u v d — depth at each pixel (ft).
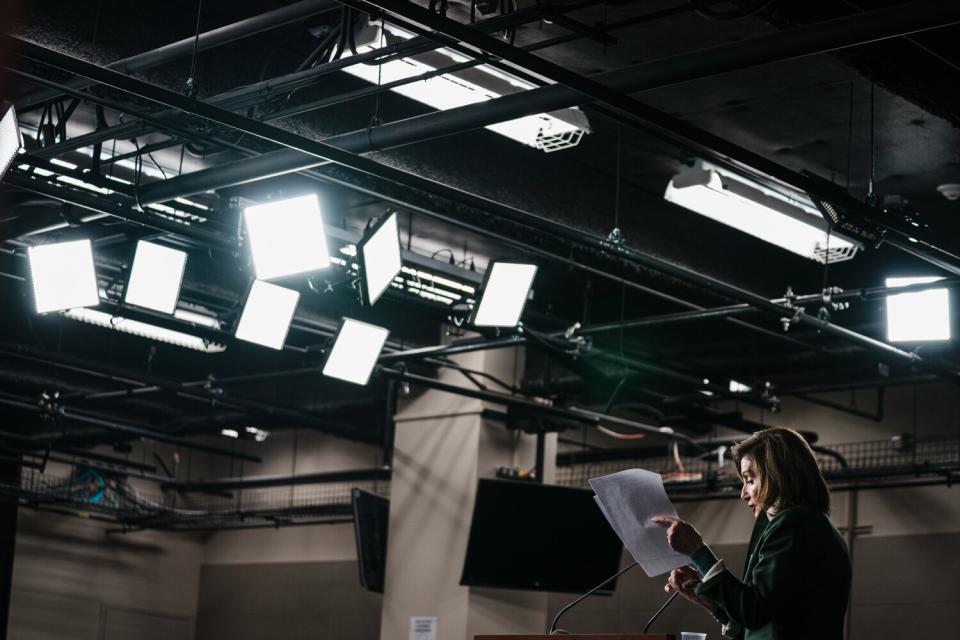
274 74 22.75
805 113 23.84
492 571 34.94
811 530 8.29
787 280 32.32
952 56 18.40
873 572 40.34
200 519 52.85
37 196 25.34
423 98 20.89
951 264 22.79
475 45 14.51
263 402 41.27
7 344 31.68
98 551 54.70
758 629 8.27
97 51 20.39
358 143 18.92
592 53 21.53
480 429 37.42
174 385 35.68
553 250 27.17
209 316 31.96
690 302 30.14
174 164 26.78
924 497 39.86
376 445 49.32
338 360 28.30
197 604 58.29
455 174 25.13
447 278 29.84
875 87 22.25
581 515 35.58
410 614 37.76
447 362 33.45
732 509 43.83
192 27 21.77
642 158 27.37
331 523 53.26
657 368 31.81
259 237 22.18
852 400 39.42
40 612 52.01
